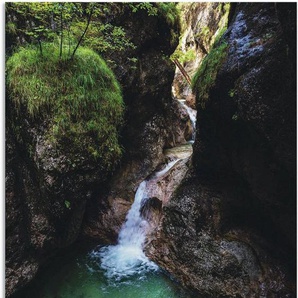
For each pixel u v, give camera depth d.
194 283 4.52
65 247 5.32
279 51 3.24
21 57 3.90
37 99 3.79
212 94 4.50
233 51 4.09
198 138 5.37
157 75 7.05
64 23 4.95
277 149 3.36
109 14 5.78
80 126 4.06
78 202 4.60
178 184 5.86
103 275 4.92
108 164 4.47
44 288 4.47
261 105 3.37
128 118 6.45
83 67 4.22
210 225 4.87
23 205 3.98
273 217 4.20
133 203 6.34
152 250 5.41
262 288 4.04
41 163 3.84
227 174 5.09
